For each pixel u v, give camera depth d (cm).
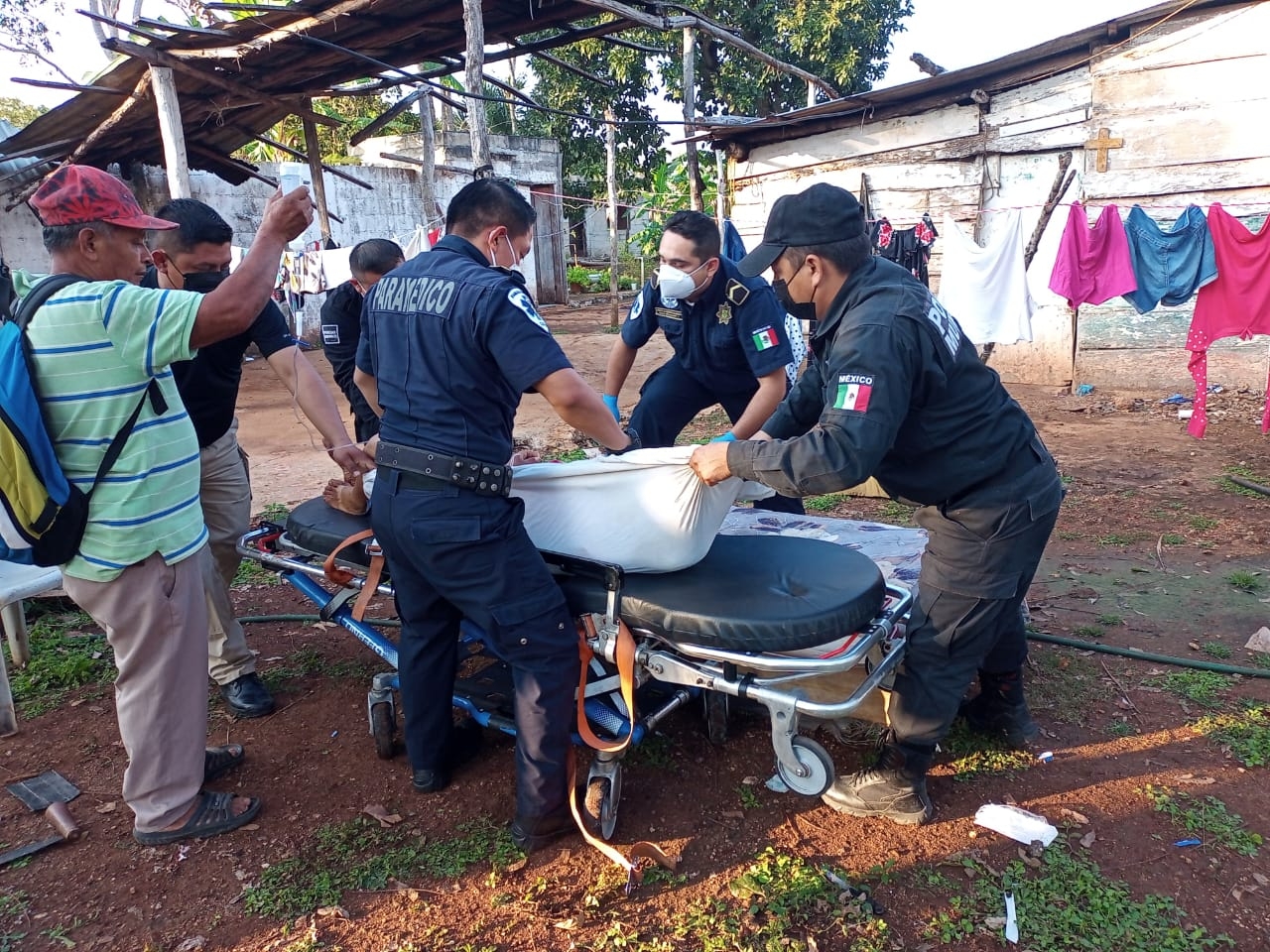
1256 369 873
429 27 812
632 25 885
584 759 298
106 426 228
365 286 379
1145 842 250
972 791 276
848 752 298
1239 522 514
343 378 401
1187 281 703
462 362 229
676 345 408
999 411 238
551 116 2180
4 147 1136
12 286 237
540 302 2158
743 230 1145
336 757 306
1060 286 749
